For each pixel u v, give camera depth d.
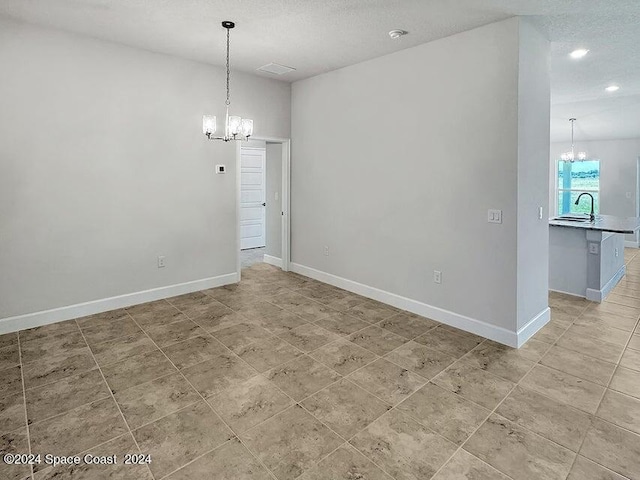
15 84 3.30
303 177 5.29
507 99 3.04
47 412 2.24
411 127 3.79
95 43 3.68
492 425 2.14
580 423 2.16
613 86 4.96
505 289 3.18
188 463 1.85
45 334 3.37
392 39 3.53
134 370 2.74
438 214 3.62
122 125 3.92
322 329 3.51
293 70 4.64
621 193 8.22
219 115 4.62
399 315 3.87
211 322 3.67
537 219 3.38
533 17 2.97
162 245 4.34
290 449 1.95
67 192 3.64
